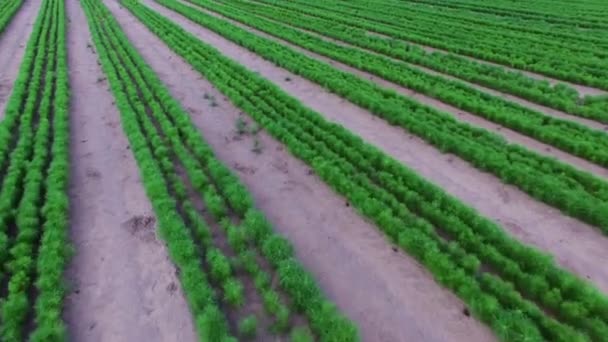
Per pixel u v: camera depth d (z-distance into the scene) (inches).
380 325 385.7
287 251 449.1
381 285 426.0
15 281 413.4
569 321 377.4
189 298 402.3
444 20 1486.2
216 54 1152.8
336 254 467.8
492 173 598.5
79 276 440.1
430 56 1103.0
